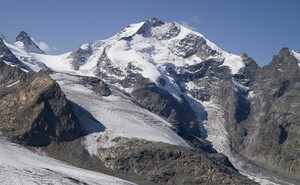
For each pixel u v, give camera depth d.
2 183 126.62
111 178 165.62
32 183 133.00
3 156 163.12
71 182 145.00
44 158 187.12
